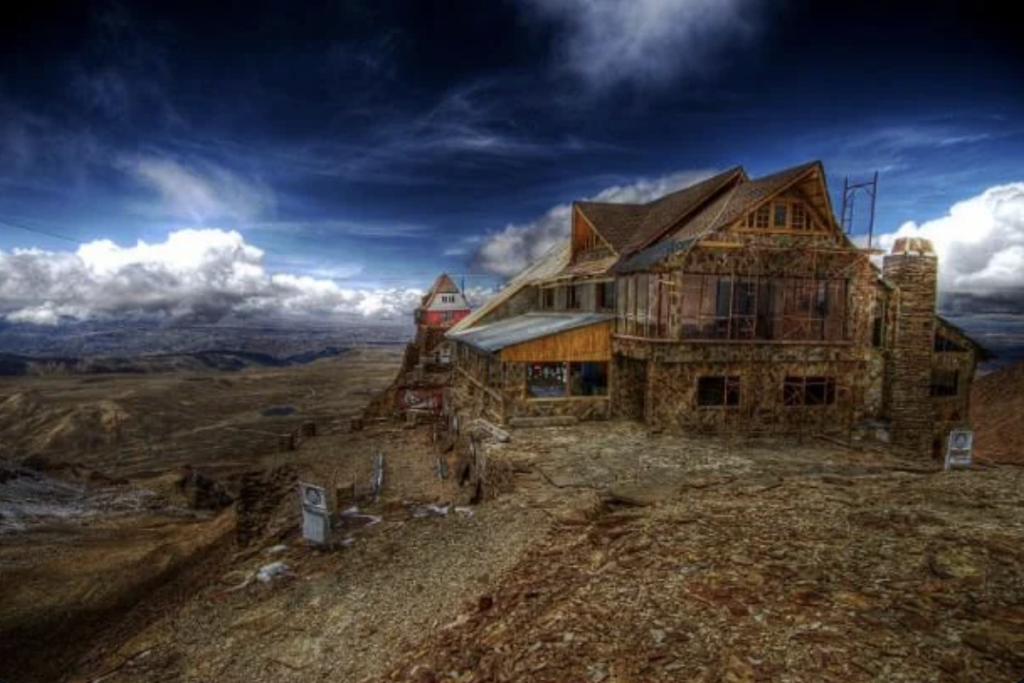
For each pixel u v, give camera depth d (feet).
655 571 27.14
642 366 79.10
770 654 19.56
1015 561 25.57
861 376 74.13
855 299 73.61
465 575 33.35
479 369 94.27
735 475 48.01
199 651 31.27
